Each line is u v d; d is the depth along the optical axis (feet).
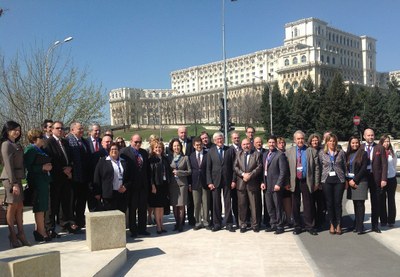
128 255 20.77
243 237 24.71
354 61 444.96
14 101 60.80
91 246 19.53
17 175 20.45
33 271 12.42
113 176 24.07
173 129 306.76
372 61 461.78
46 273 12.85
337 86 171.83
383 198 27.14
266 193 26.37
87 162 25.84
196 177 27.07
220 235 25.35
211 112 417.08
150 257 20.39
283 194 27.66
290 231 26.45
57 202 23.84
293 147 26.09
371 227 26.27
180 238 24.61
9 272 11.89
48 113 64.69
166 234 25.93
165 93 534.78
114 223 20.01
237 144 28.07
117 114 463.83
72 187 25.38
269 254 20.70
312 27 400.67
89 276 15.48
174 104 409.69
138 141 25.91
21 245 20.97
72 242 22.06
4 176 20.13
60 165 23.79
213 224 27.09
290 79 353.92
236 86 398.01
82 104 71.56
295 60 355.56
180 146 27.68
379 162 24.91
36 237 22.31
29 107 61.57
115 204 24.17
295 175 25.35
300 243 22.99
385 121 175.42
